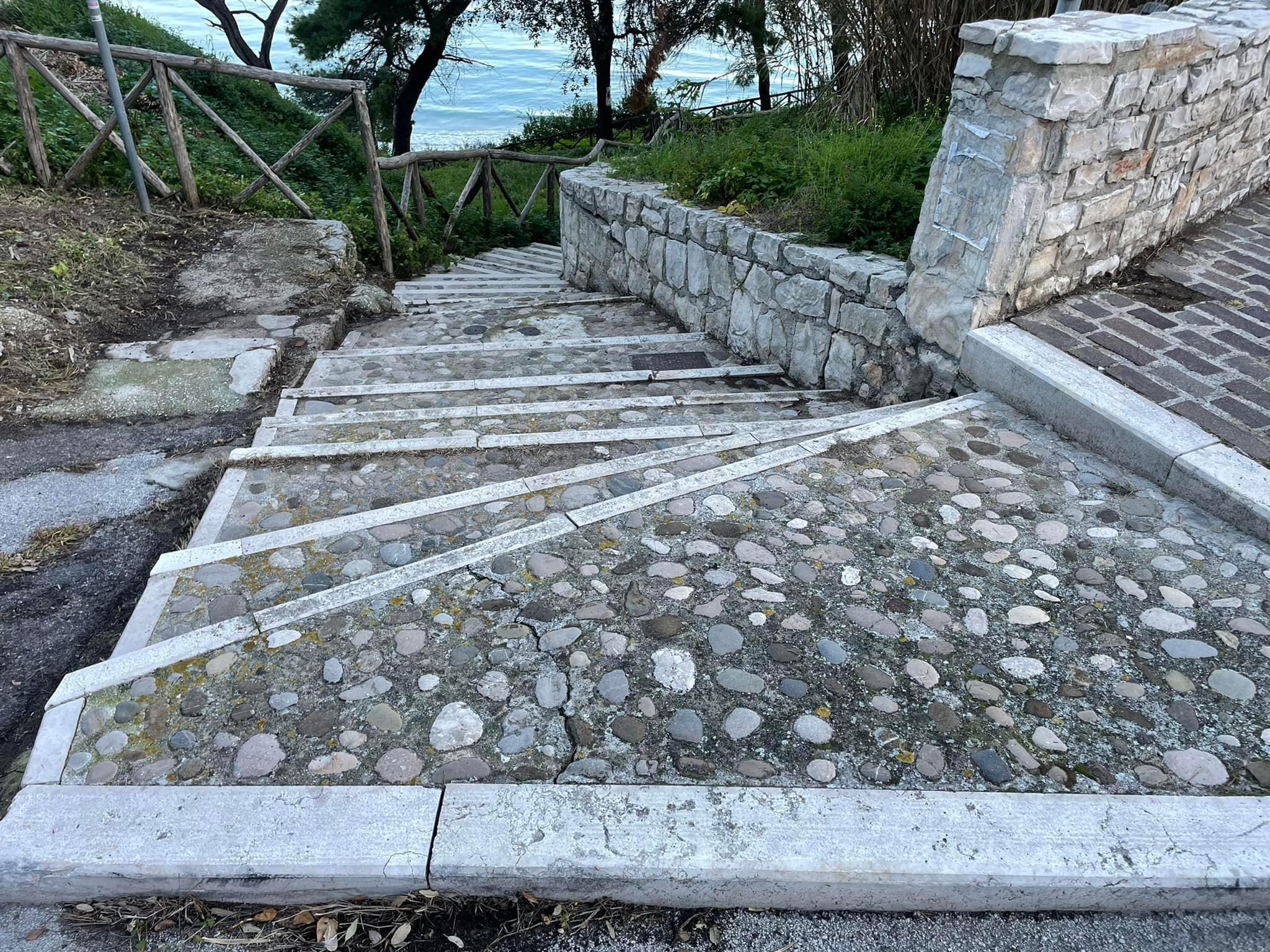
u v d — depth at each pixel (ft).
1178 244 14.51
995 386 11.58
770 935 5.43
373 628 7.33
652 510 9.04
